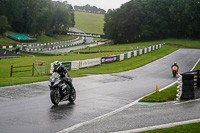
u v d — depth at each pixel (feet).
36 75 83.66
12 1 361.71
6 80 58.39
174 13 312.09
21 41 320.09
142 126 25.80
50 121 26.61
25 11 386.73
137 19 326.03
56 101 34.53
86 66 109.19
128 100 41.88
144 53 173.37
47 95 41.73
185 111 33.22
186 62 126.52
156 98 42.32
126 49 221.25
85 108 34.14
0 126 23.89
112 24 357.00
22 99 37.29
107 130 24.17
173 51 186.80
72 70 100.37
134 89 54.03
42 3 391.45
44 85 51.75
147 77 77.82
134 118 29.19
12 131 22.66
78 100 39.70
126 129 24.62
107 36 363.76
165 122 27.53
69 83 37.09
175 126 25.95
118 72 90.48
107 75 78.54
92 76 73.87
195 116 30.42
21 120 26.35
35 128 23.93
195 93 47.85
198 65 114.01
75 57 158.30
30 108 32.04
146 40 344.90
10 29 377.71
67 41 405.18
